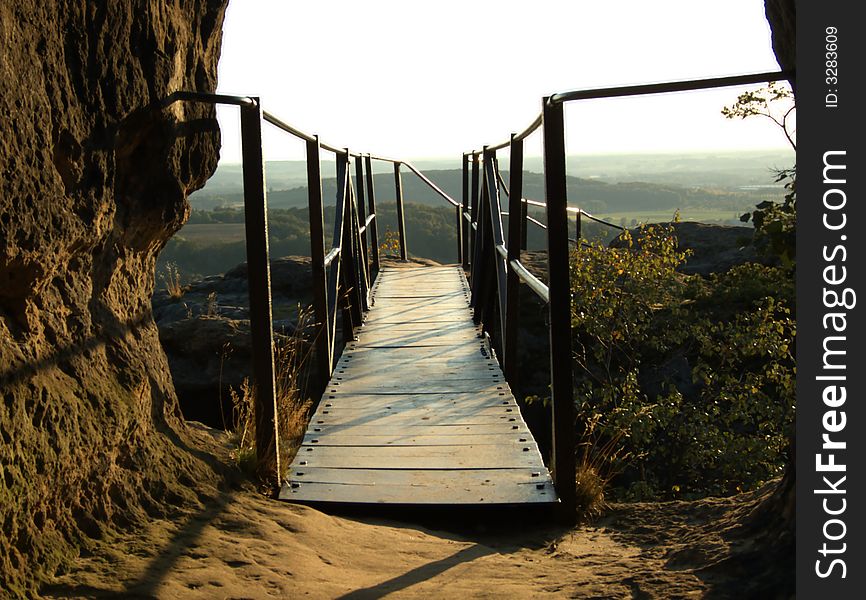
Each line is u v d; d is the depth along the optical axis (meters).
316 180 5.29
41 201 2.29
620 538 3.18
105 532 2.53
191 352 6.84
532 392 7.95
